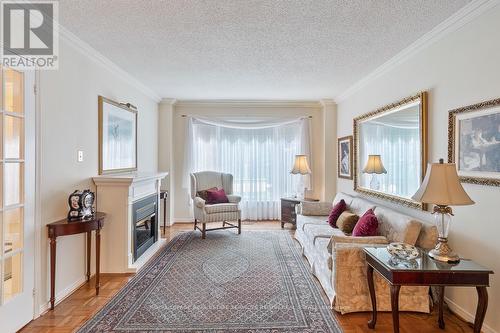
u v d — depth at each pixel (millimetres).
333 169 5434
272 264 3404
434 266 1868
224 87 4520
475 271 1794
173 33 2617
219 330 2084
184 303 2477
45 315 2283
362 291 2342
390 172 3365
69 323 2172
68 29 2529
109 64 3381
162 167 5391
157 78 4043
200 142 5660
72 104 2736
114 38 2719
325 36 2676
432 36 2574
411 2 2100
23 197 2129
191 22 2412
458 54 2314
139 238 3570
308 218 4094
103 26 2477
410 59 2984
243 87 4527
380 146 3619
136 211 3408
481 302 1804
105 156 3311
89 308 2396
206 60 3314
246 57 3217
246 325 2148
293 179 5742
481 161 2082
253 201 5762
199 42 2812
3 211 1957
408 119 2996
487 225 2045
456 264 1901
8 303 1988
